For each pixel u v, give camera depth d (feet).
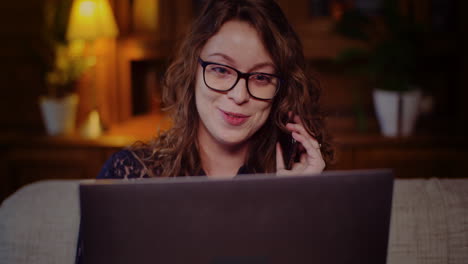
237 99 3.53
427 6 10.00
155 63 10.34
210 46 3.60
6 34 10.58
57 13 9.75
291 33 3.80
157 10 10.16
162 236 2.38
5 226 4.35
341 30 9.27
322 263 2.45
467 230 4.42
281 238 2.41
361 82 10.59
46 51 10.46
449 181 4.85
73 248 4.27
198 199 2.35
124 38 10.06
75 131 9.97
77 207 4.46
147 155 4.29
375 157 9.20
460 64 10.23
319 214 2.41
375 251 2.49
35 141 9.40
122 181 2.37
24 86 10.74
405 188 4.71
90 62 9.82
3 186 9.66
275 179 2.37
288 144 4.19
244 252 2.40
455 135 9.20
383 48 9.11
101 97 9.84
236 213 2.37
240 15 3.54
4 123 10.92
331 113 10.46
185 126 3.98
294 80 3.85
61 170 9.53
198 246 2.39
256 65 3.54
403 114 9.21
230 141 3.66
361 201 2.44
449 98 10.55
